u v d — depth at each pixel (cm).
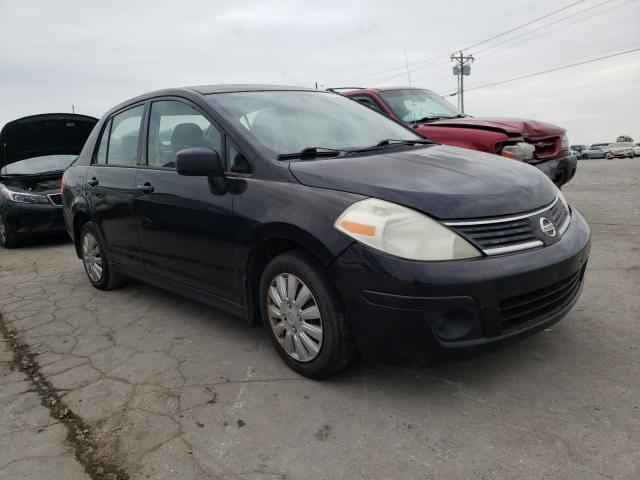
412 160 306
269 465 223
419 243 240
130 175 411
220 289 336
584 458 213
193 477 219
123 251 438
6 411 283
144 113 416
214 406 272
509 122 599
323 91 435
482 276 236
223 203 316
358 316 252
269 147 317
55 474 227
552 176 598
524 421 241
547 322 266
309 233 263
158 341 366
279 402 271
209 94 365
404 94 718
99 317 427
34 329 411
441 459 219
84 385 308
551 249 262
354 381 287
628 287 399
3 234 815
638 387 261
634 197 830
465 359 245
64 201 525
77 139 875
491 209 254
